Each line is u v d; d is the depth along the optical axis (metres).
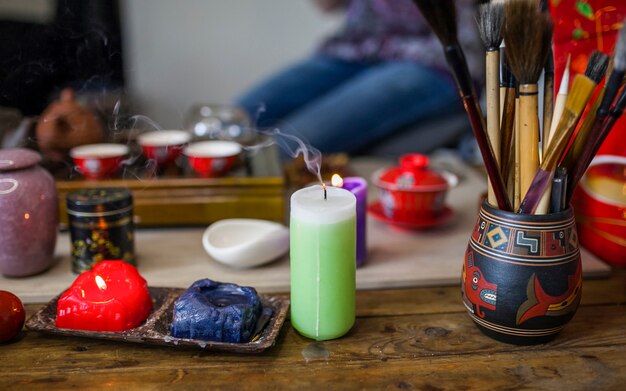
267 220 1.10
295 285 0.71
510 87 0.69
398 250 0.99
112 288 0.72
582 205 0.94
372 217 1.16
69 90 1.13
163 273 0.90
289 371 0.65
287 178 1.32
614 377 0.64
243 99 2.42
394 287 0.88
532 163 0.66
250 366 0.66
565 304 0.66
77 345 0.71
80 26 1.18
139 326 0.72
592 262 0.91
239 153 1.13
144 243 1.03
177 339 0.68
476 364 0.67
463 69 0.58
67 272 0.91
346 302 0.71
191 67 2.55
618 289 0.85
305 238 0.68
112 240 0.89
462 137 2.23
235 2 2.50
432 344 0.71
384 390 0.62
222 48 2.55
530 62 0.62
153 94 2.56
